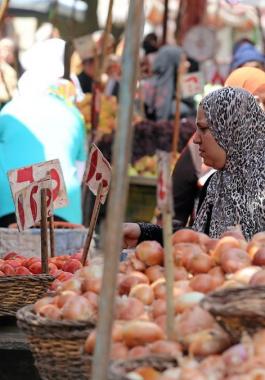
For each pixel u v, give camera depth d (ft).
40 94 39.68
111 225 15.35
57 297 20.11
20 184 27.14
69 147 39.63
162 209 17.79
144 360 16.46
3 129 39.24
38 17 69.92
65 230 35.63
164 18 67.15
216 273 19.84
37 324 19.04
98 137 52.31
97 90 52.60
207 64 64.64
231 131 25.31
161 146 52.26
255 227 25.14
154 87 63.10
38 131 39.24
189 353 16.99
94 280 20.36
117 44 71.92
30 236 35.86
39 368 19.52
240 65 54.90
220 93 25.48
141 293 19.40
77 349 18.97
